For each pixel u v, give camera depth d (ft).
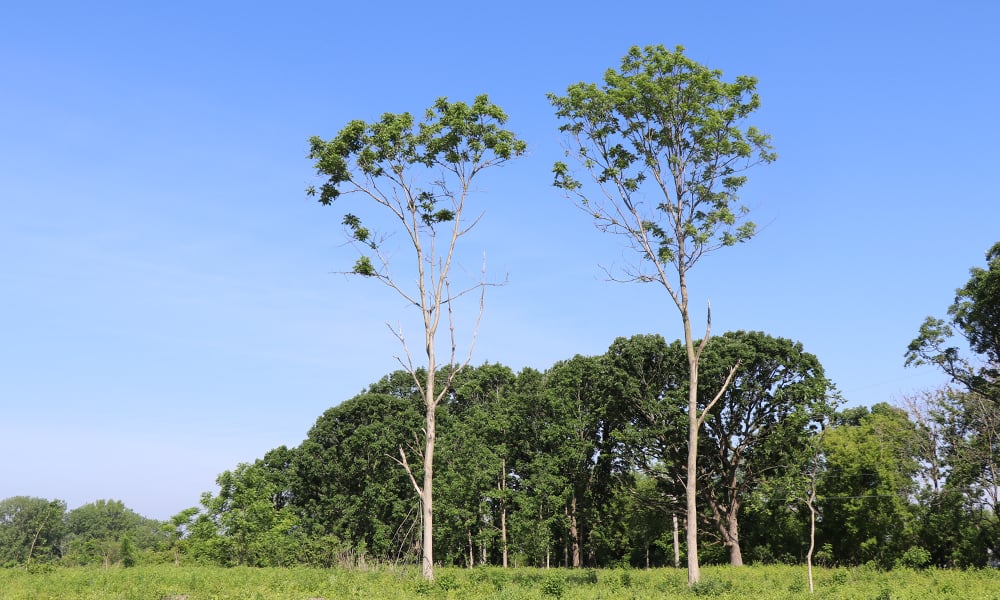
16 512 338.54
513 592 74.18
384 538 161.89
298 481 183.21
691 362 98.58
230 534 153.99
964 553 141.38
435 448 170.19
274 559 150.71
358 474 176.65
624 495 180.24
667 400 152.25
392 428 174.91
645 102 99.66
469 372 204.54
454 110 97.04
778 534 172.35
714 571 127.95
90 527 360.07
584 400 173.47
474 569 115.14
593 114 103.91
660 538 189.47
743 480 155.74
